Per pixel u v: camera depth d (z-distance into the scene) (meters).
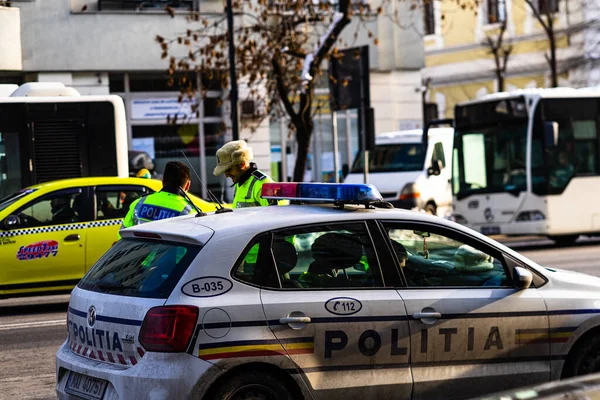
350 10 52.41
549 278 17.53
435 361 16.31
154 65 64.31
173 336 14.59
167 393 14.48
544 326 17.14
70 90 42.56
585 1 106.56
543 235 53.31
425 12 76.38
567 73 108.75
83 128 41.34
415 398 16.14
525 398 7.91
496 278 17.17
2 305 36.84
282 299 15.34
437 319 16.33
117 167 41.62
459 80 120.12
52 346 26.50
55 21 61.84
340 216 16.31
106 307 15.57
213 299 14.94
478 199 55.41
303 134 53.41
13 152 40.66
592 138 54.50
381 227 16.56
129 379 14.72
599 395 7.84
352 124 74.88
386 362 15.92
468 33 118.88
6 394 20.97
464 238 17.11
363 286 16.08
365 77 46.00
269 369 15.16
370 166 63.78
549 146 52.12
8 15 57.69
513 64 114.19
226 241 15.37
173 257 15.41
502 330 16.81
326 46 52.34
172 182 22.78
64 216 34.06
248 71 54.66
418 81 77.38
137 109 65.38
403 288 16.33
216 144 67.56
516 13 113.56
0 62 57.59
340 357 15.57
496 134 54.72
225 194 67.56
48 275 33.69
